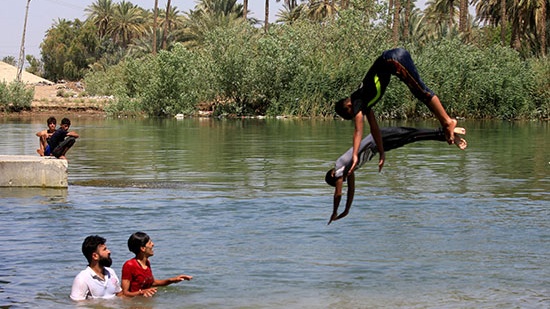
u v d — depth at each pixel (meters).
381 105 51.16
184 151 25.94
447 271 9.65
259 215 13.27
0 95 60.62
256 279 9.33
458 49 53.72
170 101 58.22
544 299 8.51
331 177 6.72
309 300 8.52
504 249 10.77
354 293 8.75
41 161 16.59
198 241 11.28
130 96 69.06
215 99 57.66
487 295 8.66
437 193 15.73
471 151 26.08
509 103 51.62
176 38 95.94
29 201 14.75
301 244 11.08
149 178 18.28
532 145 28.69
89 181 17.75
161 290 8.96
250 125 43.72
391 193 15.72
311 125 43.34
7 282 9.25
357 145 6.48
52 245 11.01
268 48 54.53
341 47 54.34
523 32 69.25
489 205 14.24
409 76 6.59
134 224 12.50
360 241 11.26
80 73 109.06
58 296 8.77
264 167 20.70
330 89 53.72
